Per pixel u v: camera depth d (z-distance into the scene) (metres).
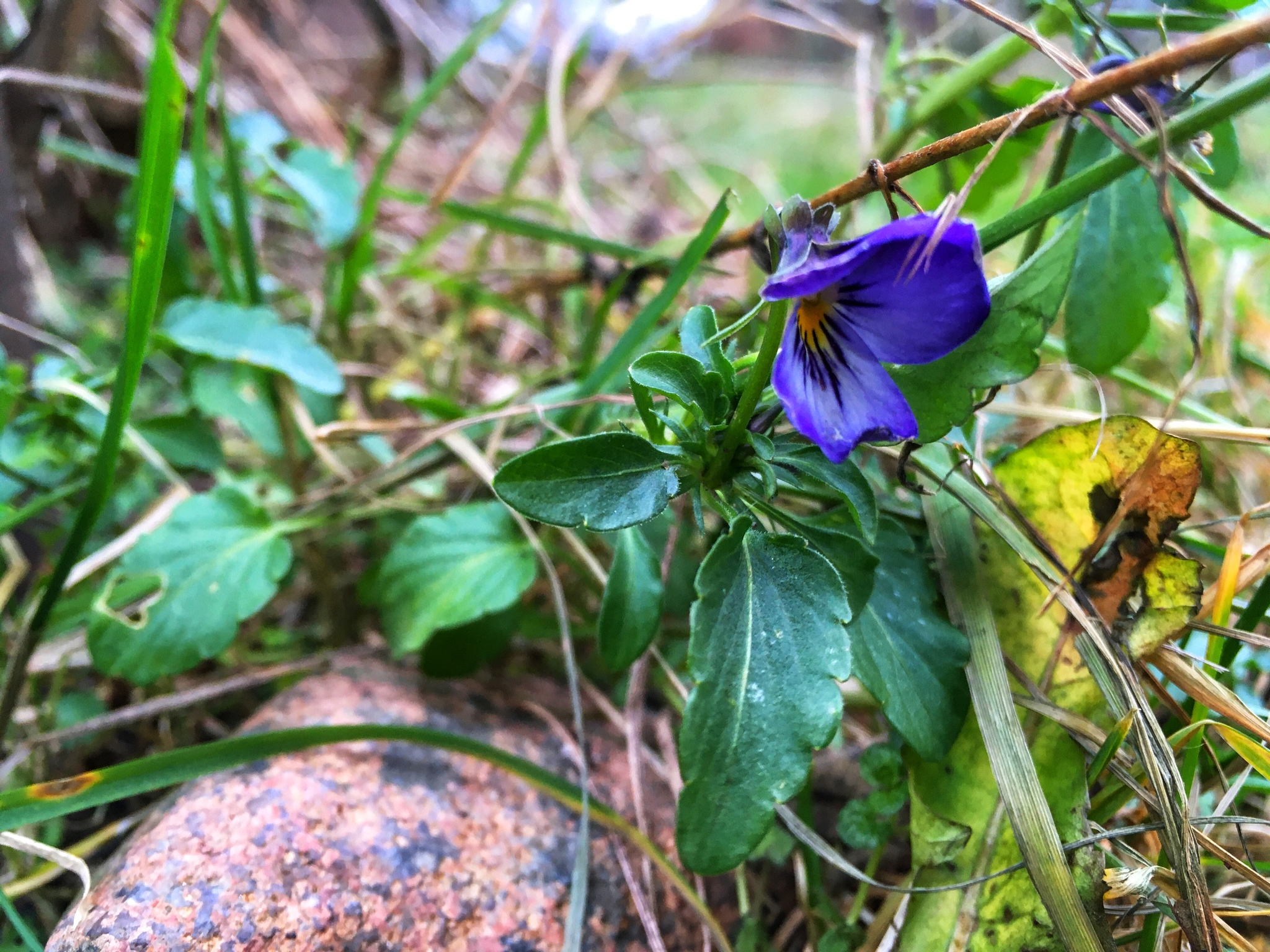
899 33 0.21
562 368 0.23
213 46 0.18
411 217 0.33
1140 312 0.16
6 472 0.18
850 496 0.12
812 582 0.12
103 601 0.16
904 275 0.11
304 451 0.21
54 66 0.24
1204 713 0.14
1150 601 0.13
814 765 0.17
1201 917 0.12
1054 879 0.12
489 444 0.19
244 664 0.20
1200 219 0.30
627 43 0.34
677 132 0.55
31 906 0.16
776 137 0.61
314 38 0.47
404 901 0.13
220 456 0.20
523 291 0.26
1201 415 0.19
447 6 0.50
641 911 0.14
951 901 0.13
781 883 0.16
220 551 0.17
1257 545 0.19
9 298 0.21
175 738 0.18
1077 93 0.11
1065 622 0.14
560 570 0.19
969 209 0.23
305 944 0.13
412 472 0.19
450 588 0.16
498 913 0.14
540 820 0.15
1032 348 0.12
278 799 0.14
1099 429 0.13
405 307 0.30
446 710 0.17
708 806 0.11
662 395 0.14
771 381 0.12
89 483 0.15
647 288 0.25
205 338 0.18
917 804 0.13
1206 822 0.13
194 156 0.19
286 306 0.27
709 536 0.15
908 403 0.12
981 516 0.14
